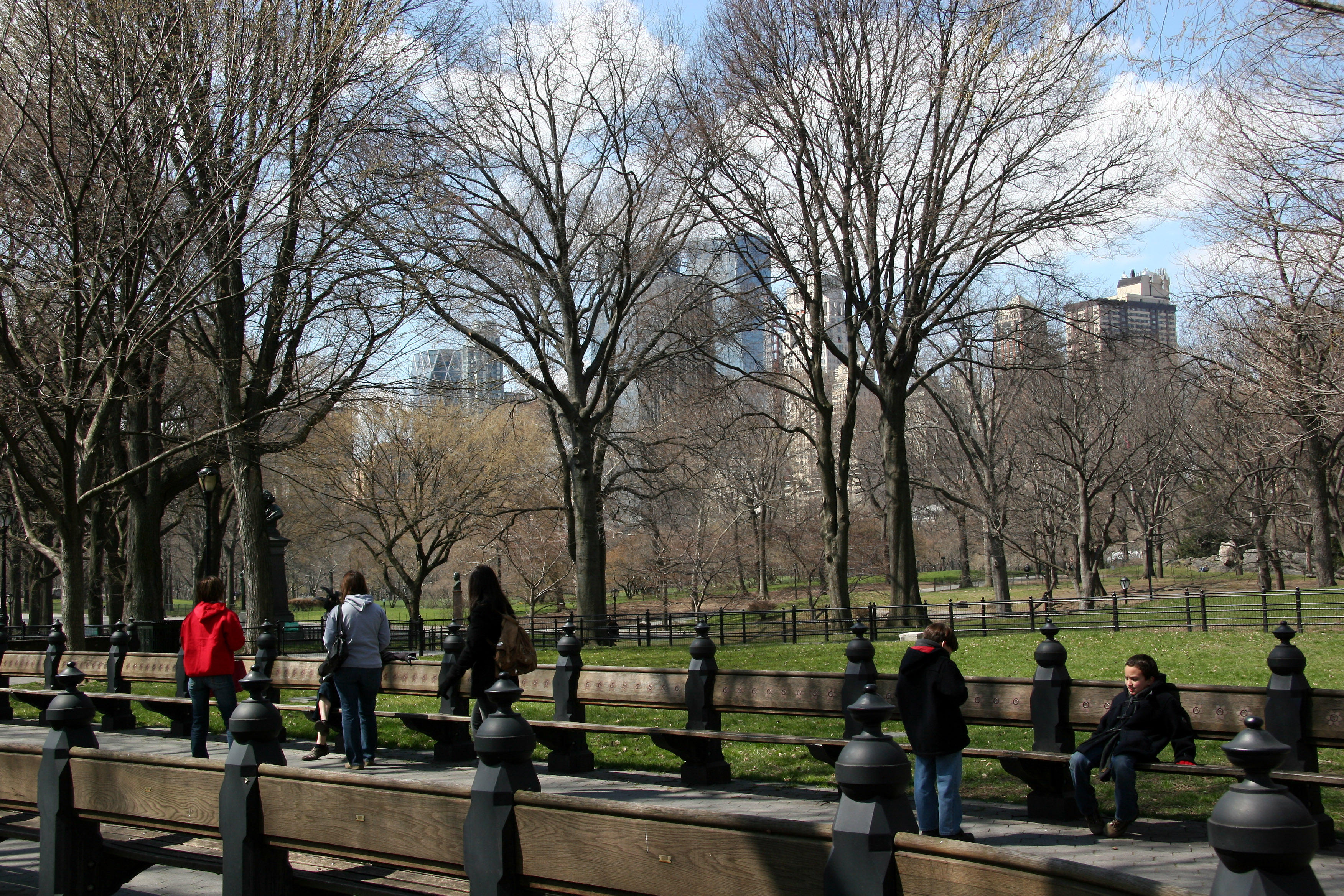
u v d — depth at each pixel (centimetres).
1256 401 2741
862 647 870
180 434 2681
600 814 404
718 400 3022
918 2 2427
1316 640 1973
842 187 2616
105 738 1240
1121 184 2419
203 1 1549
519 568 4703
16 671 1579
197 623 970
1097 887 300
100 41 1537
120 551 3631
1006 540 4584
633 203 2859
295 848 486
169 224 1675
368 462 3859
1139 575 6412
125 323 1547
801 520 5588
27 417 1941
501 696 436
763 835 368
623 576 5325
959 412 4653
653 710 1256
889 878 342
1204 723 750
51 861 570
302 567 6956
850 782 350
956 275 2675
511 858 423
